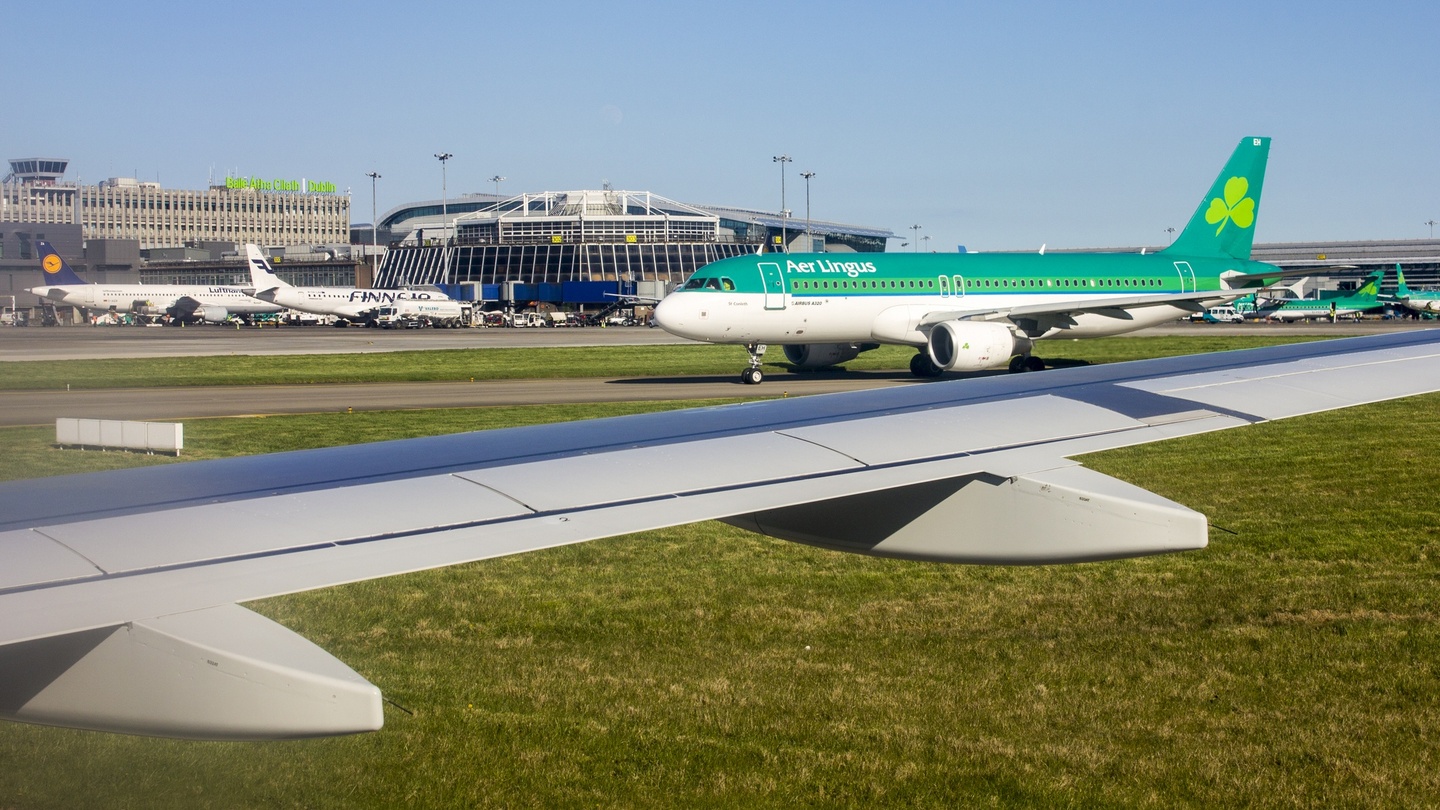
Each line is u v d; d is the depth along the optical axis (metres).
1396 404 27.38
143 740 7.55
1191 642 9.45
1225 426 6.17
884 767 7.09
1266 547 12.80
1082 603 10.67
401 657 9.31
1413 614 10.16
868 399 6.93
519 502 4.62
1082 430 6.14
